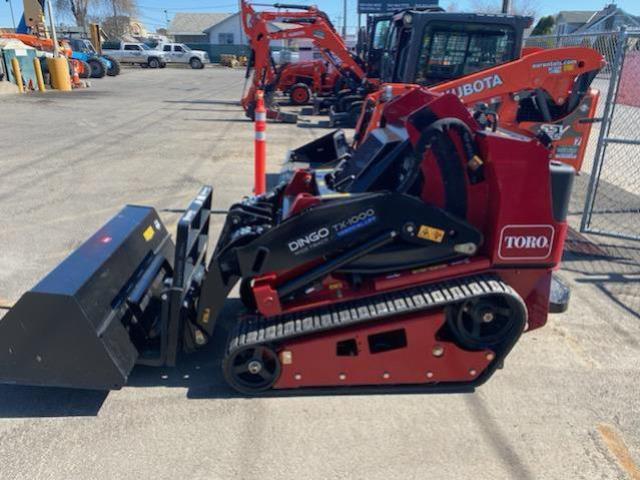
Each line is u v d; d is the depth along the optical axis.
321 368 3.09
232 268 3.14
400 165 3.23
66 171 8.28
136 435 2.83
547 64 7.35
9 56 19.94
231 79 30.05
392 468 2.62
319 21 13.60
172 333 3.10
